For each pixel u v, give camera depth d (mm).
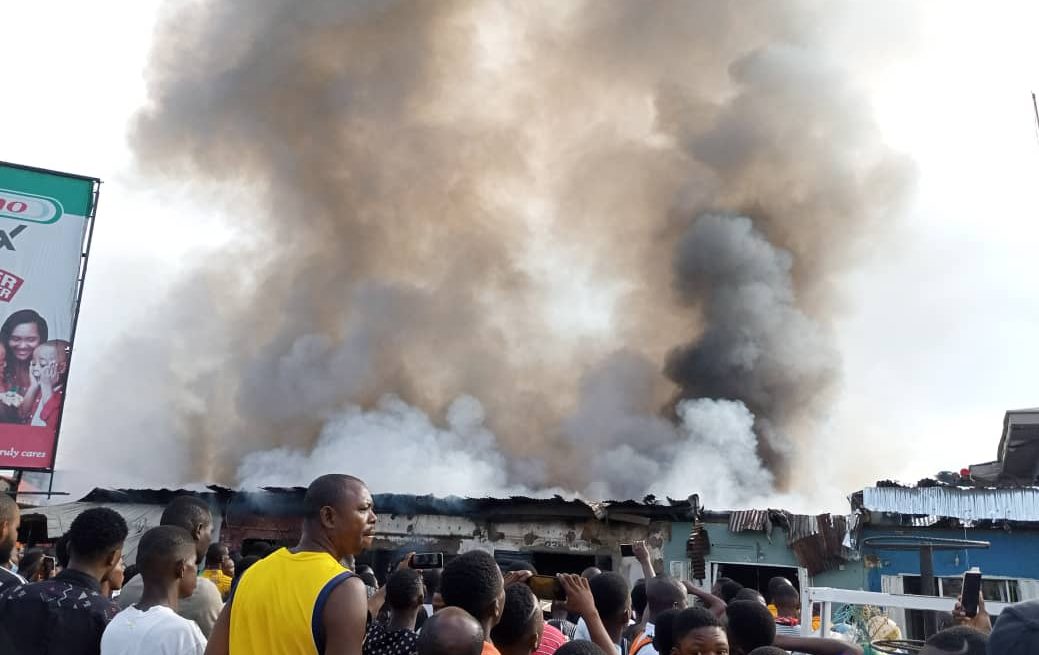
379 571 13055
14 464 12820
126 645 2918
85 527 3334
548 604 6715
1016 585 10617
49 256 13484
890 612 8953
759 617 3504
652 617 4266
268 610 2564
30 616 3084
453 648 2451
